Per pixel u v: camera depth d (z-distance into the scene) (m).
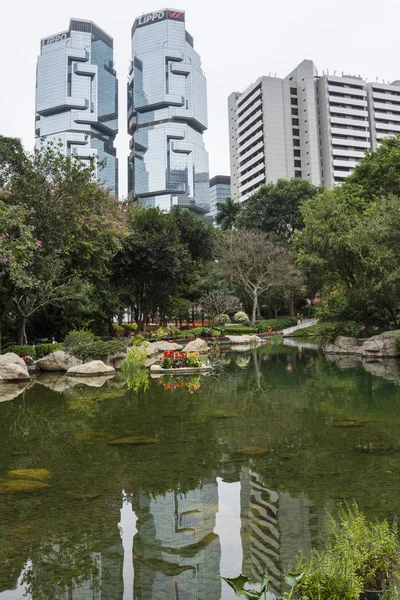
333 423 8.02
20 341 20.95
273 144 95.75
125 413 9.46
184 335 36.50
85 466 5.88
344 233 22.50
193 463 5.90
